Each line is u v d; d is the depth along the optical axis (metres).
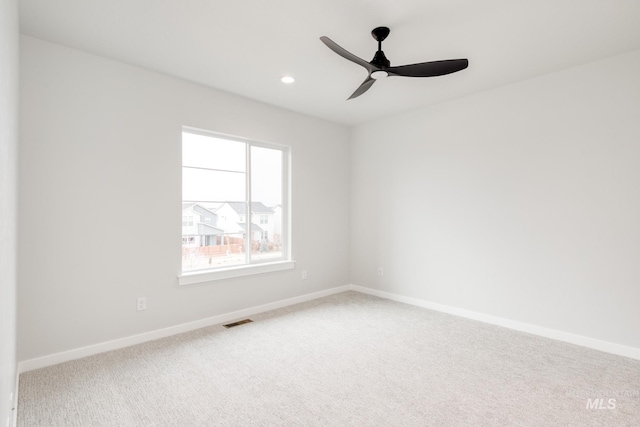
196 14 2.16
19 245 2.34
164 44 2.54
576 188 2.91
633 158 2.64
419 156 4.07
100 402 2.01
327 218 4.60
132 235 2.87
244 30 2.35
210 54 2.70
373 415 1.91
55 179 2.49
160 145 3.03
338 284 4.77
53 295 2.49
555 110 3.02
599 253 2.80
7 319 1.39
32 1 2.01
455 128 3.73
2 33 1.10
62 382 2.23
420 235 4.07
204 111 3.32
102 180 2.71
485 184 3.50
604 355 2.69
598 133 2.80
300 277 4.27
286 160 4.21
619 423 1.83
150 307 2.97
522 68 2.95
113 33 2.38
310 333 3.15
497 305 3.41
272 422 1.84
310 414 1.92
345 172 4.85
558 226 3.02
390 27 2.31
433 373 2.39
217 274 3.41
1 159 1.10
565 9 2.11
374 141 4.58
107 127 2.74
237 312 3.60
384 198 4.47
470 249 3.62
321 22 2.26
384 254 4.48
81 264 2.62
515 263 3.29
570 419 1.87
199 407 1.98
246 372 2.40
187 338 3.02
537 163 3.14
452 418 1.88
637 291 2.63
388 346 2.86
